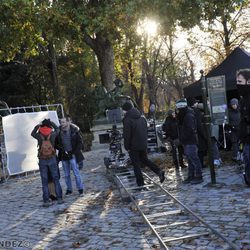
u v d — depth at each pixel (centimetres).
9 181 1432
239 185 851
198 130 1084
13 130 1468
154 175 1137
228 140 1343
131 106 945
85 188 1083
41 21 2133
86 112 3500
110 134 1348
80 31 2275
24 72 3344
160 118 3853
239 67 1380
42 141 924
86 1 2162
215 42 3247
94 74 3956
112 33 2158
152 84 4159
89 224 714
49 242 640
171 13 1980
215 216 653
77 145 1002
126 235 621
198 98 1509
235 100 1114
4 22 2256
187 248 522
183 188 902
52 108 3266
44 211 865
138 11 1934
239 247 503
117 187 1020
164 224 649
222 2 2105
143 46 2822
